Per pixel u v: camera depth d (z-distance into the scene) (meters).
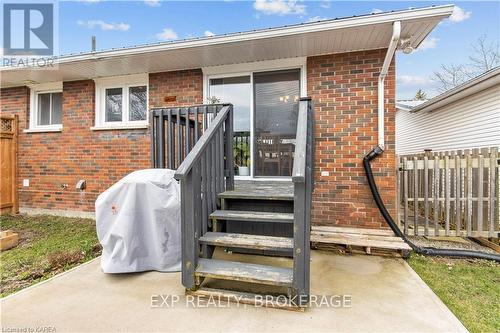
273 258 3.40
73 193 5.88
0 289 2.77
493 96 5.94
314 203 4.43
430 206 5.38
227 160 3.63
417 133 10.00
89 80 5.69
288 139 4.70
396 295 2.53
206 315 2.21
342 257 3.54
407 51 4.13
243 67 4.80
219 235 2.83
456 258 3.60
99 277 2.90
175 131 4.02
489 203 4.11
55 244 4.15
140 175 3.18
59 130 5.94
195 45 4.05
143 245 3.02
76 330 2.02
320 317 2.18
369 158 4.15
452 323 2.10
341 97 4.34
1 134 6.02
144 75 5.37
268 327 2.05
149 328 2.04
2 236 3.96
